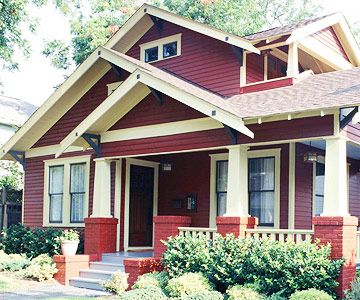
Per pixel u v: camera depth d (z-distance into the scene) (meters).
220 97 13.87
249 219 11.42
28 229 17.08
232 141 11.63
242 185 11.51
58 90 16.52
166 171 16.12
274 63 15.70
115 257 13.89
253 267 10.31
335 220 9.88
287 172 13.30
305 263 9.65
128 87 13.02
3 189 21.55
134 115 13.63
